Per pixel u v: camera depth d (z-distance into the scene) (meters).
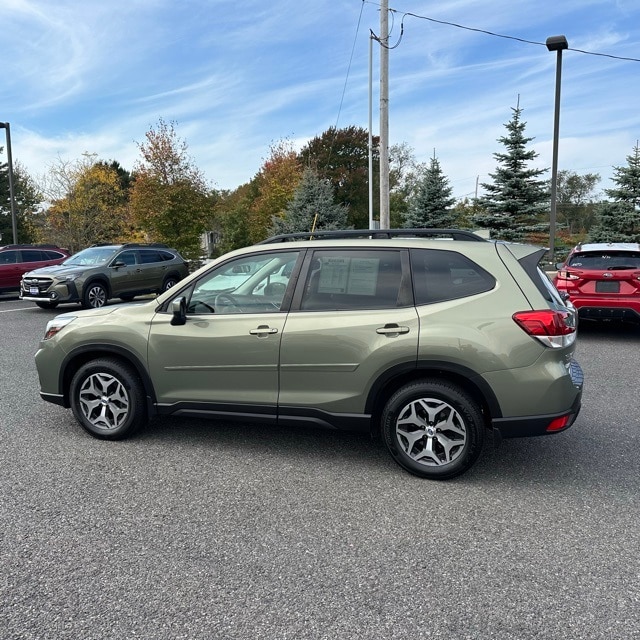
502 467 4.07
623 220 28.72
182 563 2.81
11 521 3.24
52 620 2.38
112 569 2.76
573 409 3.70
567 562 2.83
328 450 4.39
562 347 3.62
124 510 3.38
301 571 2.75
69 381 4.71
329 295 4.01
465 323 3.66
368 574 2.73
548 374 3.57
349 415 3.92
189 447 4.44
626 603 2.50
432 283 3.85
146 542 3.01
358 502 3.51
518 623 2.36
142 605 2.48
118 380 4.46
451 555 2.90
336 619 2.39
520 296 3.67
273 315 4.06
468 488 3.71
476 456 3.72
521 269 3.76
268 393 4.08
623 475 3.92
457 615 2.42
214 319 4.19
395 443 3.87
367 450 4.39
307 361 3.94
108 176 38.53
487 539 3.06
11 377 6.71
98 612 2.43
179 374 4.28
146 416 4.52
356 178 51.66
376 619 2.39
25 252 16.59
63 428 4.87
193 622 2.37
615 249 8.92
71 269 13.23
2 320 12.02
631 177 28.70
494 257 3.81
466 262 3.84
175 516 3.31
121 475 3.90
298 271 4.11
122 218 38.06
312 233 4.43
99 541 3.02
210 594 2.56
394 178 53.22
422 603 2.50
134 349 4.35
